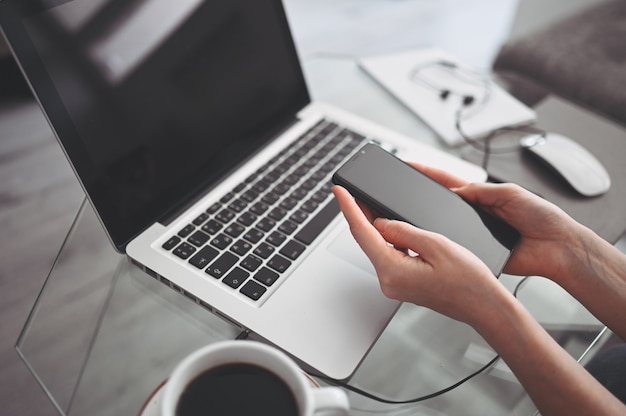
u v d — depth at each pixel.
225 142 0.69
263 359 0.37
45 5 0.50
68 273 0.61
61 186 1.14
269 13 0.74
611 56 1.25
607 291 0.54
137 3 0.58
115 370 0.52
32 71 0.49
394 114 0.87
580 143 0.83
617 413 0.42
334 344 0.50
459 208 0.57
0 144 1.35
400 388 0.51
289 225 0.62
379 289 0.55
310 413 0.33
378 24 2.09
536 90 0.97
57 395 0.51
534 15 1.64
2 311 1.04
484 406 0.51
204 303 0.54
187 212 0.63
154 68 0.60
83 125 0.53
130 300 0.58
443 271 0.46
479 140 0.82
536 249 0.57
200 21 0.65
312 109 0.82
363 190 0.57
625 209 0.71
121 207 0.57
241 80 0.71
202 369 0.37
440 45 2.03
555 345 0.45
